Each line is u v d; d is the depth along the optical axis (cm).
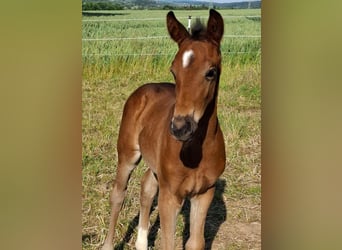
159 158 180
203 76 152
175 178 172
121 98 353
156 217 258
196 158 170
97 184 282
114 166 295
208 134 169
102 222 254
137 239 226
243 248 235
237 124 324
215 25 164
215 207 264
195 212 182
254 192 277
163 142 177
